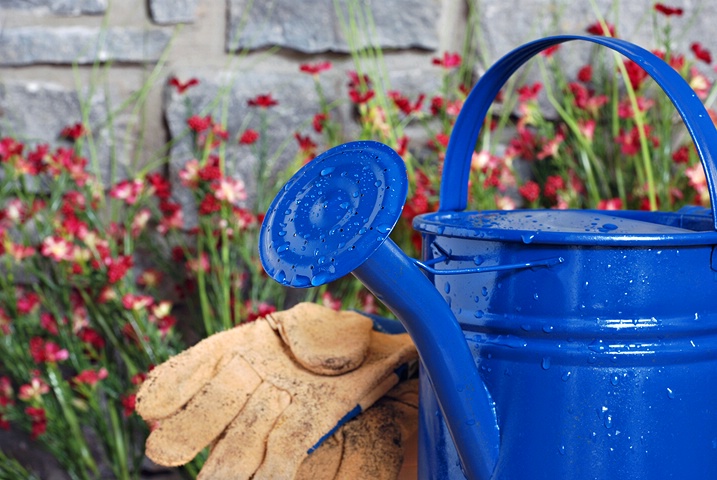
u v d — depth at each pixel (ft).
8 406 5.65
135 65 5.89
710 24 5.77
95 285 5.59
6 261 5.65
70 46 5.82
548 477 3.36
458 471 3.49
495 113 5.89
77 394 5.86
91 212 5.67
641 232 3.34
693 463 3.37
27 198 5.74
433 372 3.38
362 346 3.79
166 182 5.65
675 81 3.34
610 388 3.32
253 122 5.85
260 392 3.69
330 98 5.87
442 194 3.78
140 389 3.71
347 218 3.28
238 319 5.33
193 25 5.83
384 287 3.28
